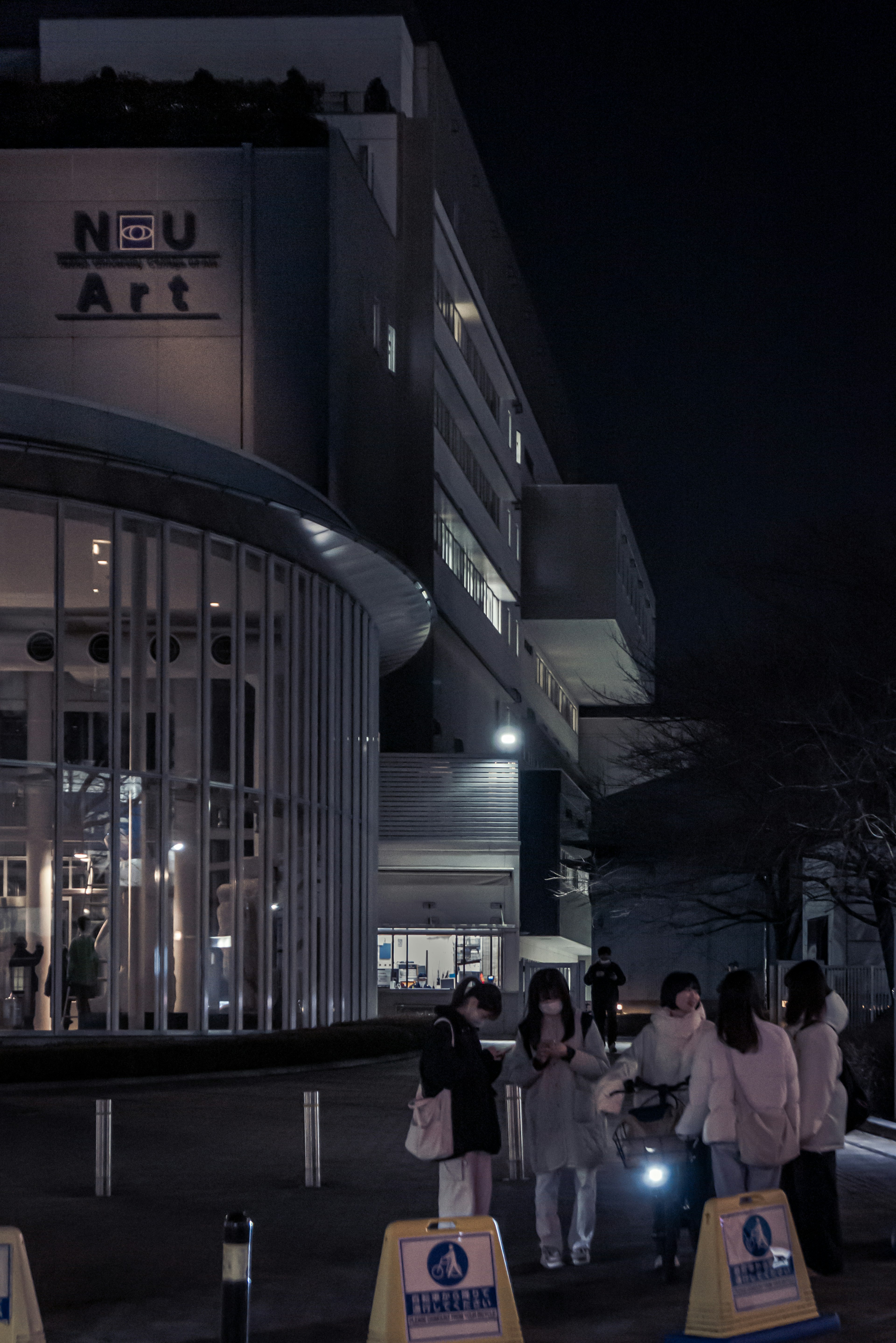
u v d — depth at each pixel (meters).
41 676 22.56
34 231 36.22
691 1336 7.35
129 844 23.02
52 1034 21.95
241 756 24.73
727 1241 7.48
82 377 35.84
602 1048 9.42
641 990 47.34
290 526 24.66
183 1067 21.27
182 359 35.81
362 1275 8.95
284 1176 12.77
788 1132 8.49
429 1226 6.70
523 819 45.28
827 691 26.17
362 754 31.16
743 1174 8.59
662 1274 8.95
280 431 35.59
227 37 45.12
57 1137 15.21
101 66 45.16
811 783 25.06
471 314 50.75
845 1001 24.06
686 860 34.59
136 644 23.56
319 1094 15.30
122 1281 8.80
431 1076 8.45
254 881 25.00
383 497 41.25
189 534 24.44
